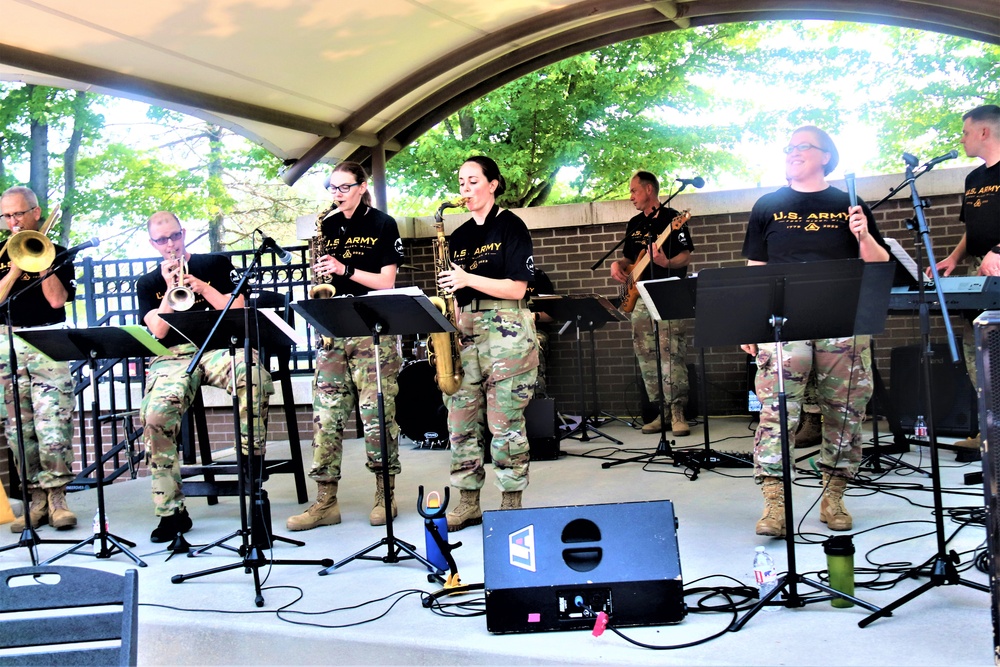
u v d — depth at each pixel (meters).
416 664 3.42
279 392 8.83
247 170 17.03
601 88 13.34
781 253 4.46
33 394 5.80
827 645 3.15
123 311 8.97
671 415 7.72
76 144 15.25
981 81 12.12
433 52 6.85
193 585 4.33
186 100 6.37
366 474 6.91
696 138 13.18
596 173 13.71
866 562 4.00
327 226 5.31
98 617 2.43
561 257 9.25
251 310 4.52
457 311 4.85
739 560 4.14
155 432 5.18
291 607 3.93
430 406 7.70
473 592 3.95
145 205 15.43
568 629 3.43
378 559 4.50
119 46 5.66
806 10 6.30
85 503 6.56
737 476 5.99
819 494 5.31
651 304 5.67
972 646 3.08
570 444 7.57
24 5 5.00
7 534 5.78
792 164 4.43
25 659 2.41
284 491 6.50
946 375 6.35
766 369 4.46
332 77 6.75
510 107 13.40
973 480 5.34
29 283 5.79
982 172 5.64
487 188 4.77
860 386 4.40
